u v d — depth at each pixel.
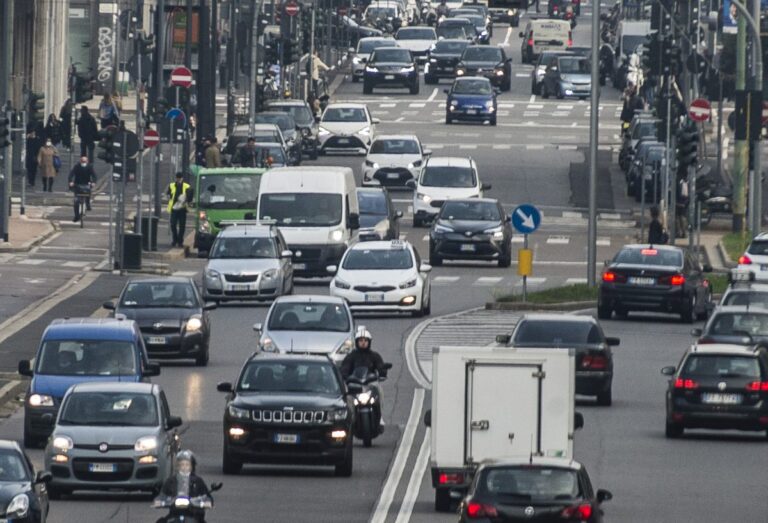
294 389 88.38
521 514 63.91
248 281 144.75
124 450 80.81
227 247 147.38
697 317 141.62
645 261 137.62
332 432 86.31
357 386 91.94
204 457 91.94
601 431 99.88
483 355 78.44
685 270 137.50
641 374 117.69
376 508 78.81
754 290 124.12
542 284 157.88
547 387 78.44
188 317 118.38
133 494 83.00
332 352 111.94
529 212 140.12
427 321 137.12
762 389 97.50
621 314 142.75
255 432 86.25
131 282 121.75
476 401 78.44
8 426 100.25
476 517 64.19
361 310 138.50
